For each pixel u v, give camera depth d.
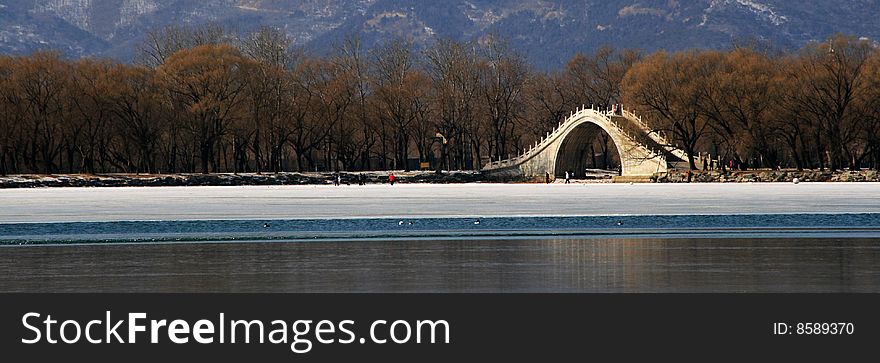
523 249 52.94
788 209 81.06
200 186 183.50
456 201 100.75
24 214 80.44
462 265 46.00
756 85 183.75
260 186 181.38
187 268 45.56
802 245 54.12
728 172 191.75
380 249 53.44
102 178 184.00
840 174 180.62
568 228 66.38
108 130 198.75
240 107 196.88
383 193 129.12
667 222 67.94
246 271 44.38
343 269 44.84
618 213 76.88
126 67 195.25
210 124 197.00
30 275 43.38
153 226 65.69
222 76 192.62
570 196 112.88
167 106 195.62
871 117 181.88
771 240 57.19
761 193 118.25
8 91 181.75
